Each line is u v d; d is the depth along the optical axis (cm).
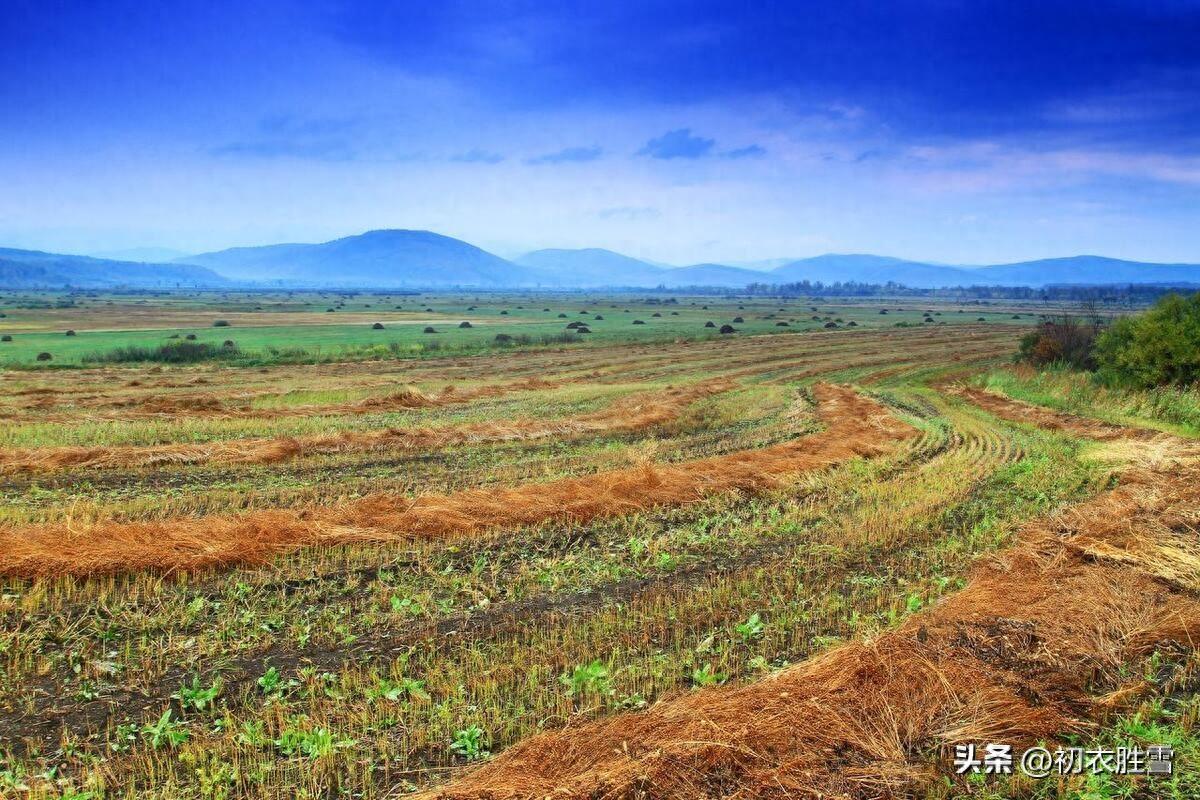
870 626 892
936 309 15712
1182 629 846
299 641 862
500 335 6706
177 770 631
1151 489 1484
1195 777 613
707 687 729
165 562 1032
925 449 2030
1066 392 3066
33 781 611
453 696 738
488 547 1182
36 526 1178
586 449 2045
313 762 632
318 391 3338
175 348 5084
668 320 10825
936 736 656
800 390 3634
